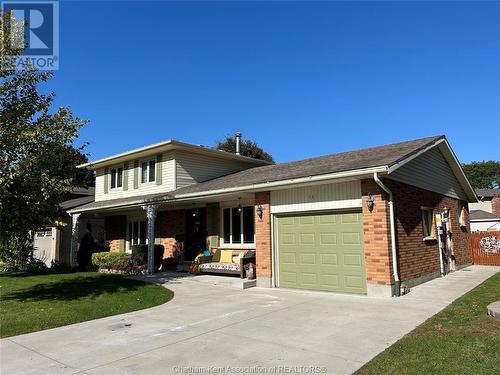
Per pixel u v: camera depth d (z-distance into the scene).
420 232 12.80
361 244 10.75
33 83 11.64
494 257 18.95
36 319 8.51
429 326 7.16
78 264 21.14
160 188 18.59
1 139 10.80
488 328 6.71
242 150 43.34
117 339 7.00
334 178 10.55
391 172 10.16
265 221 12.73
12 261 21.50
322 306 9.30
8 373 5.47
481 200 49.44
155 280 14.62
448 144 15.16
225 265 14.55
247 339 6.79
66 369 5.56
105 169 22.11
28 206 10.94
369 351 6.00
